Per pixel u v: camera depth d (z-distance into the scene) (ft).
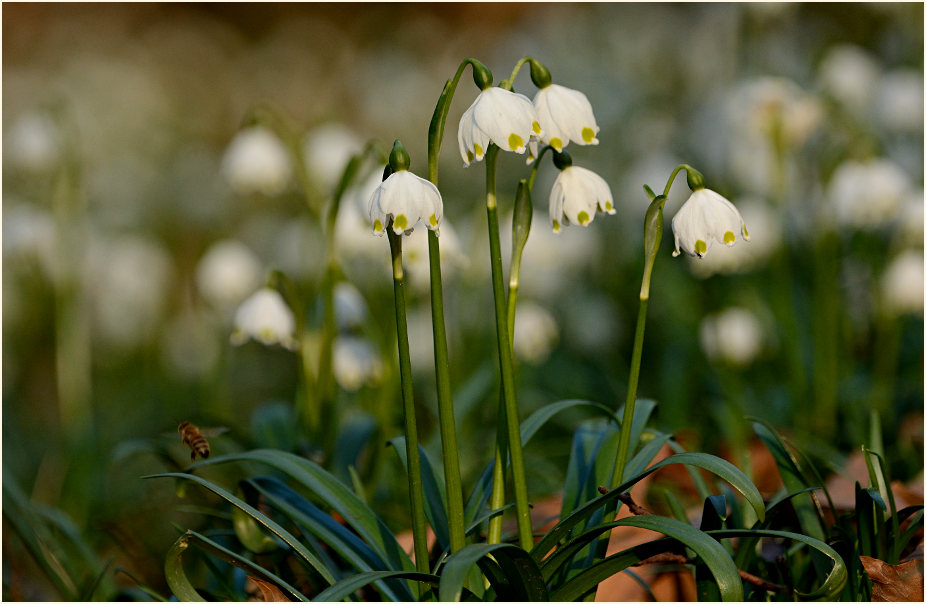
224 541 10.79
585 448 10.02
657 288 22.17
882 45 25.79
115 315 25.57
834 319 17.16
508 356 7.87
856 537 9.24
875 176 17.33
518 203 8.23
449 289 20.24
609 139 28.12
